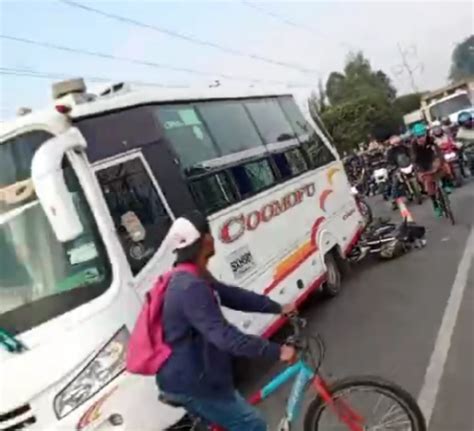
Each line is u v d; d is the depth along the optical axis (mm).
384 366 5965
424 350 6129
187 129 6312
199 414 3707
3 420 4184
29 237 4535
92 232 4582
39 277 4496
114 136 5219
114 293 4508
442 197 12242
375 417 4000
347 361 6293
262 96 8570
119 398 4391
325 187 9422
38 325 4371
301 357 3988
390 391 3969
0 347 4277
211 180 6375
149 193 5332
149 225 5164
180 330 3566
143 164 5398
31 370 4199
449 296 7680
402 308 7656
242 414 3748
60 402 4219
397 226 10945
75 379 4266
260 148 7773
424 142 12844
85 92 5285
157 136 5727
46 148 4121
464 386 5203
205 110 6879
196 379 3588
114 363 4398
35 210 4516
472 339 6121
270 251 7152
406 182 15797
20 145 4539
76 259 4527
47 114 4559
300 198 8398
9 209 4555
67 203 3996
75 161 4582
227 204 6504
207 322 3453
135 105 5621
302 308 8711
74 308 4422
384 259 10469
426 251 10422
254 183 7285
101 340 4375
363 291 8891
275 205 7574
